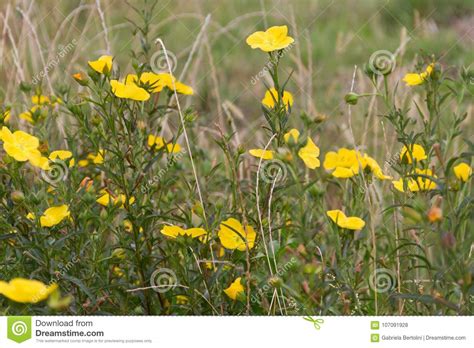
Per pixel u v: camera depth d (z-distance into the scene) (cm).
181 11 380
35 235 231
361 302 236
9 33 272
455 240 220
